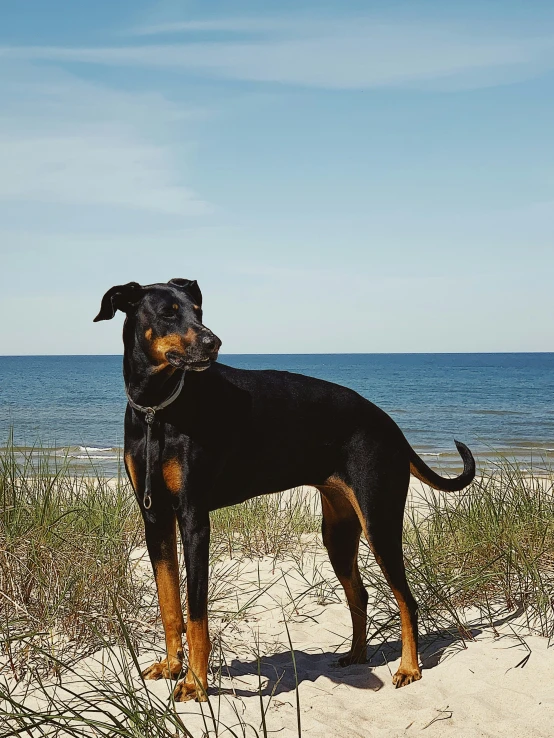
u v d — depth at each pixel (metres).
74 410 30.08
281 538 6.81
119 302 3.89
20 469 6.54
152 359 3.72
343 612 5.16
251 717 3.40
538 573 4.62
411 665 3.96
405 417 27.50
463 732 3.22
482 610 4.77
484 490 6.03
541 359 168.88
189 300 3.87
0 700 3.35
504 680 3.71
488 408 32.06
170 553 3.90
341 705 3.61
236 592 5.45
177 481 3.71
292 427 4.02
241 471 3.97
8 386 52.66
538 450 16.28
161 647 4.32
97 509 6.10
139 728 2.91
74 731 2.87
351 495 4.06
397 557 4.05
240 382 4.02
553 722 3.28
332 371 90.25
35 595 4.44
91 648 4.17
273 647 4.52
